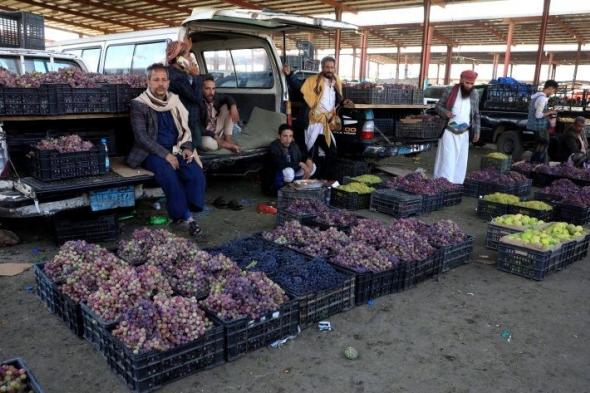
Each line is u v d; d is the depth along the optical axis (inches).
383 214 269.9
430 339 137.3
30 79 187.6
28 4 803.4
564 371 124.0
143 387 108.0
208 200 286.4
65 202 186.5
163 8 839.1
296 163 295.0
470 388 115.8
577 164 404.8
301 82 334.6
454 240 191.9
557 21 934.4
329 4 753.0
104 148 198.1
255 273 140.3
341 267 158.9
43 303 150.9
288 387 113.9
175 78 232.5
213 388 112.2
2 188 186.5
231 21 281.0
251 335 125.9
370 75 1929.1
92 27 1037.8
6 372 93.7
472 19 959.6
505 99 524.1
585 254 210.1
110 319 120.0
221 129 281.7
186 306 118.3
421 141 355.6
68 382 113.0
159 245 161.5
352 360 125.6
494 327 145.4
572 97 608.1
